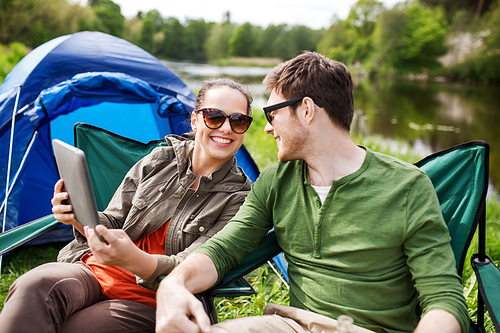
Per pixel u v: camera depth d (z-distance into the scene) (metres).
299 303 1.26
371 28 47.31
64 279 1.19
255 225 1.35
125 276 1.34
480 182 1.39
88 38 2.92
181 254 1.31
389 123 11.57
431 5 40.56
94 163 1.94
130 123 2.94
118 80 2.50
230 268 1.30
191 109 2.80
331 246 1.20
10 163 2.36
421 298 1.07
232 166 1.52
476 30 33.50
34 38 33.41
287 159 1.28
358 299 1.15
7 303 1.07
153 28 63.81
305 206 1.25
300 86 1.20
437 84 29.66
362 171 1.18
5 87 2.76
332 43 51.44
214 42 68.38
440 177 1.46
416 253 1.09
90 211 1.03
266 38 63.38
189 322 0.95
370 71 41.25
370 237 1.13
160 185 1.48
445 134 9.84
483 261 1.33
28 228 1.61
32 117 2.33
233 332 1.06
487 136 9.55
